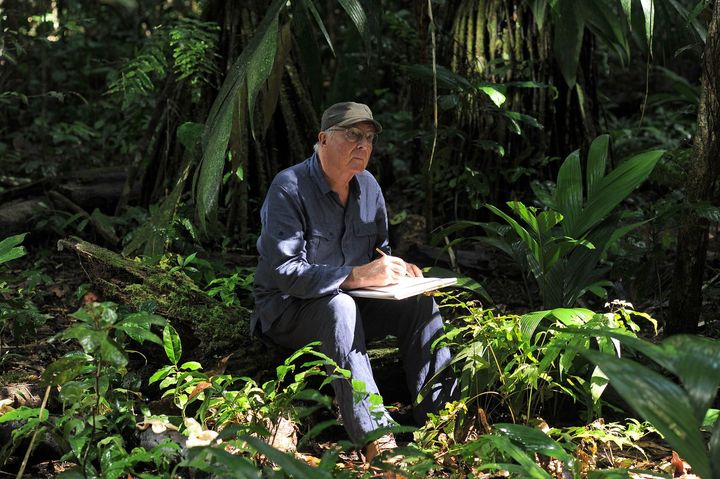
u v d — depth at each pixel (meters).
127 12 8.30
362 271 3.21
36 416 3.04
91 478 2.59
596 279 4.55
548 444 2.63
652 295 4.61
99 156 6.86
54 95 5.43
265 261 3.41
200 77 5.12
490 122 5.23
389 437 3.00
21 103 7.37
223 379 3.10
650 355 2.23
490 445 2.71
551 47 5.27
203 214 3.59
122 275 3.74
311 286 3.19
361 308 3.43
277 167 5.26
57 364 2.67
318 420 3.52
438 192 5.41
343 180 3.36
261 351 3.56
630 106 8.00
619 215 3.80
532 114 5.28
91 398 2.98
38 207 5.41
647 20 3.79
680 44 5.26
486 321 3.27
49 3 6.81
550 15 5.19
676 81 6.84
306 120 5.24
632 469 2.75
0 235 5.23
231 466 2.15
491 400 3.52
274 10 3.83
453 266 4.60
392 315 3.39
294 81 5.26
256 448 2.16
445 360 3.32
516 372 3.10
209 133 3.81
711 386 2.09
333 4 7.57
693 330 3.85
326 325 3.16
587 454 3.02
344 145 3.27
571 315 3.19
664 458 3.24
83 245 3.84
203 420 3.00
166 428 3.01
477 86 4.72
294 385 2.98
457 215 5.35
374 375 3.65
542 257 3.67
